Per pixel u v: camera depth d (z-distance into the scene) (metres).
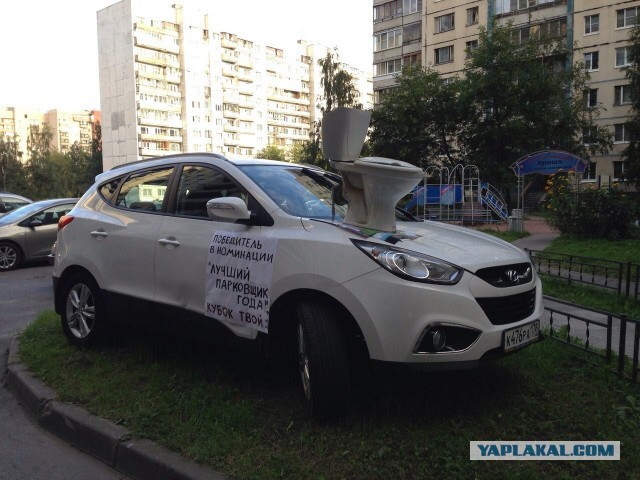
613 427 3.23
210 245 3.84
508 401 3.58
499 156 29.98
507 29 29.33
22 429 3.76
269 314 3.46
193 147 84.56
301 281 3.29
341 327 3.28
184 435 3.19
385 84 52.94
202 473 2.84
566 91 31.25
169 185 4.40
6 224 11.18
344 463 2.88
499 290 3.21
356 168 3.35
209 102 86.81
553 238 16.09
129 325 4.48
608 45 39.88
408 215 4.57
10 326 6.45
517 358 4.29
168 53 81.56
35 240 11.30
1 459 3.34
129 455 3.15
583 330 5.66
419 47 49.84
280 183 4.01
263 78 98.44
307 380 3.37
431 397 3.63
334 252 3.20
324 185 4.31
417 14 49.84
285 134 104.62
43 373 4.35
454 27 46.94
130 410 3.59
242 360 4.42
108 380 4.10
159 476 2.97
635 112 23.47
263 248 3.51
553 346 4.60
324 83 44.75
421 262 3.09
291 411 3.50
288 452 2.99
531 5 42.53
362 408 3.47
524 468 2.80
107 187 5.00
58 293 5.12
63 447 3.50
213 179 4.11
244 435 3.19
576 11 40.81
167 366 4.33
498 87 28.23
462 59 46.66
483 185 24.73
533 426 3.23
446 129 31.06
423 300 3.00
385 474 2.77
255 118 97.19
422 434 3.13
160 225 4.26
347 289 3.11
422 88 30.69
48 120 123.12
